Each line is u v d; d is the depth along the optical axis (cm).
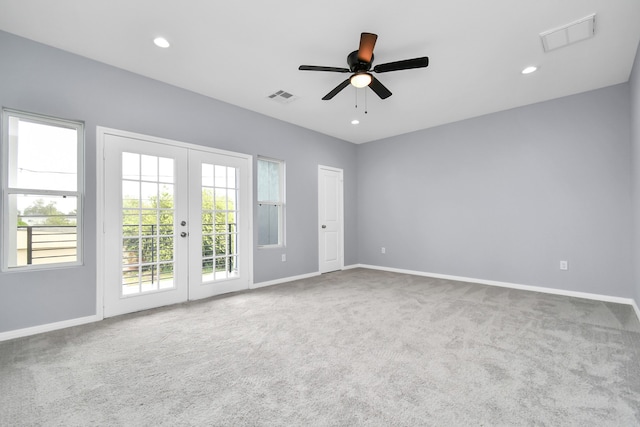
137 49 269
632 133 311
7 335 237
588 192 355
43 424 140
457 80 327
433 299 353
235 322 276
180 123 343
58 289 261
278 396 162
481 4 211
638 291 292
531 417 144
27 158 256
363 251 595
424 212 504
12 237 250
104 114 290
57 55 265
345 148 577
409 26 236
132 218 308
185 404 155
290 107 406
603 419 142
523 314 296
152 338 239
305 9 217
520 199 404
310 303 337
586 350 215
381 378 179
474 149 447
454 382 175
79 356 208
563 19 227
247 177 409
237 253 398
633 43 257
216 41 257
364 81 260
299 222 484
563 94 365
